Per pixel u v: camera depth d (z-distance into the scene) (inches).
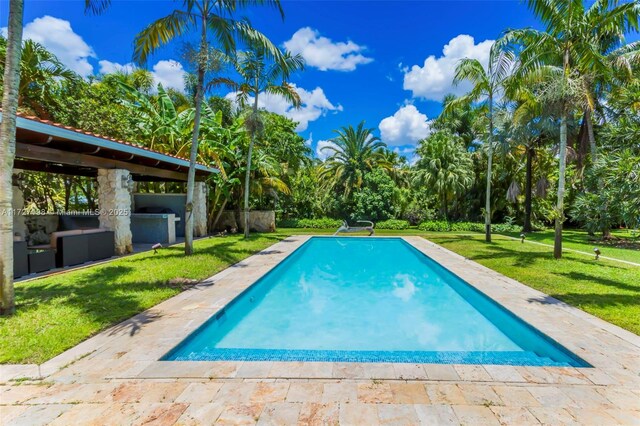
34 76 418.3
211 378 111.0
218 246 427.2
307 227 831.7
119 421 88.2
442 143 792.9
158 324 159.8
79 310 171.9
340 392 103.1
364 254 467.2
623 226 694.5
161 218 456.1
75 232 297.7
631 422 88.9
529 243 489.1
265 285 282.7
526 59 361.7
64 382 107.6
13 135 164.4
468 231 741.9
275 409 93.8
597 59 319.6
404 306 236.5
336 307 234.4
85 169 416.2
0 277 162.2
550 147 674.2
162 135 539.5
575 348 134.3
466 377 113.3
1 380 108.4
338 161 943.0
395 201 859.4
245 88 516.1
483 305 220.4
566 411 93.8
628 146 398.6
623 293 212.2
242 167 625.0
